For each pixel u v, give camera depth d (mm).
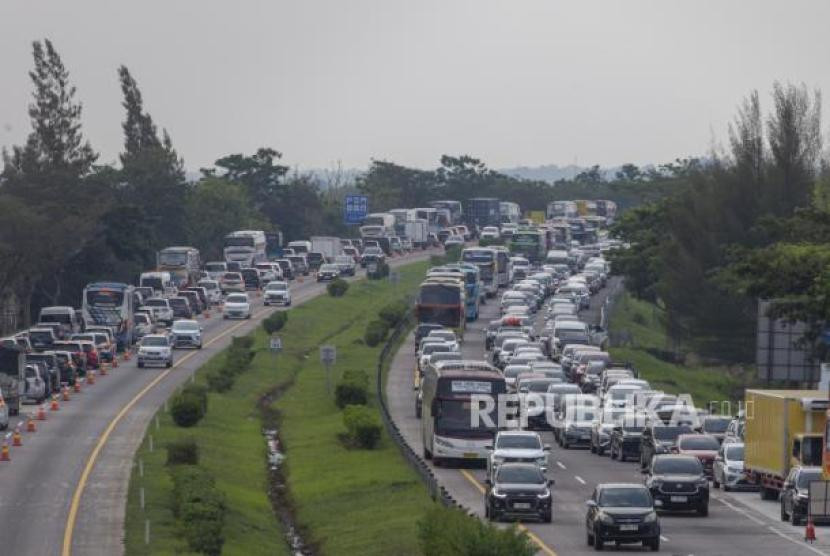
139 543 116938
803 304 195750
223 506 132250
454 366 172875
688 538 122000
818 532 125312
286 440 194000
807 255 199500
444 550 93062
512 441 149750
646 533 114188
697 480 135625
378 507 139750
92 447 172375
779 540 121062
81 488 143750
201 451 173500
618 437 174500
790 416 139500
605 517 114375
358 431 179625
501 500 128375
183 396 195250
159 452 169000
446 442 166125
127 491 141500
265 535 131250
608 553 113812
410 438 192250
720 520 132875
